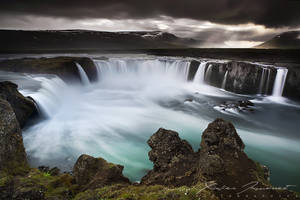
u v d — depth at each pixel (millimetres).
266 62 44625
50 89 24844
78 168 9594
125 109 26672
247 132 20156
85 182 8898
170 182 7906
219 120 10109
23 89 22125
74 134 18156
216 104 29078
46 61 36062
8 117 11117
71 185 8578
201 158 8477
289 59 51531
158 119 23219
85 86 37156
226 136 9352
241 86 35281
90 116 23297
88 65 39562
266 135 19484
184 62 43844
